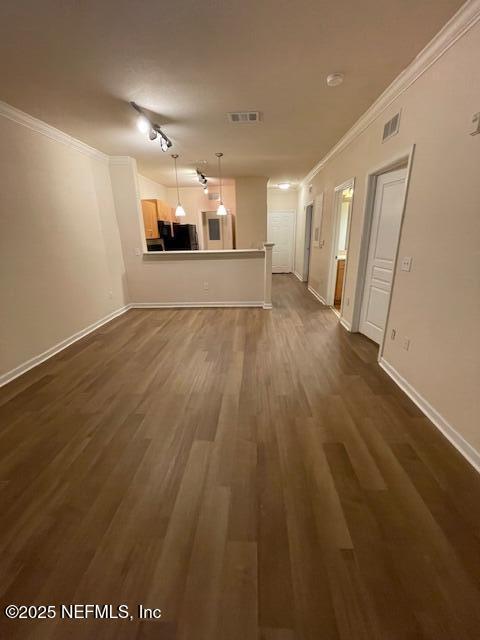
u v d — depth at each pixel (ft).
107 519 4.45
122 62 6.59
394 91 7.93
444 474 5.18
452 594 3.47
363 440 6.03
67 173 11.36
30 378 8.82
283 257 29.73
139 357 10.22
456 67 5.66
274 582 3.62
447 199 6.05
